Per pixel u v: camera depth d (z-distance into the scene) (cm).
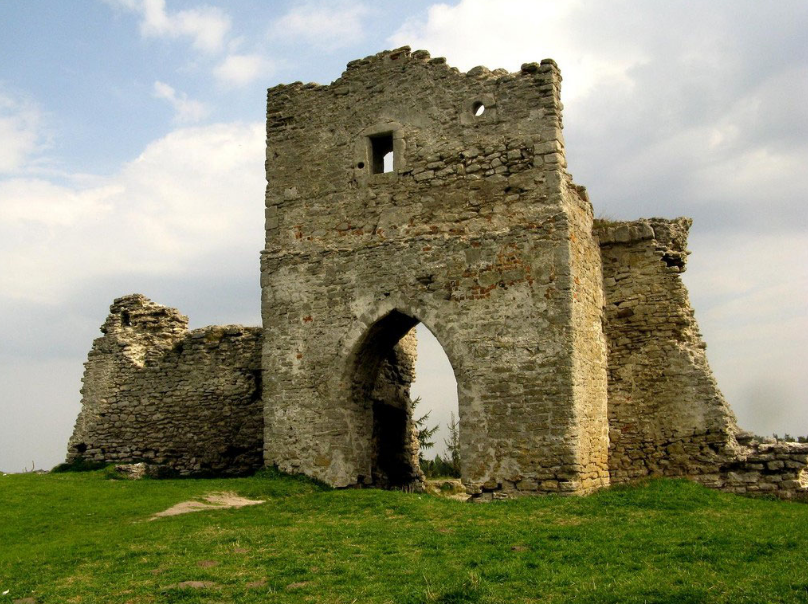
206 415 2059
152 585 912
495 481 1468
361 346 1664
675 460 1600
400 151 1688
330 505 1348
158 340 2198
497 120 1603
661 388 1644
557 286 1487
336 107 1778
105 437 2153
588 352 1562
